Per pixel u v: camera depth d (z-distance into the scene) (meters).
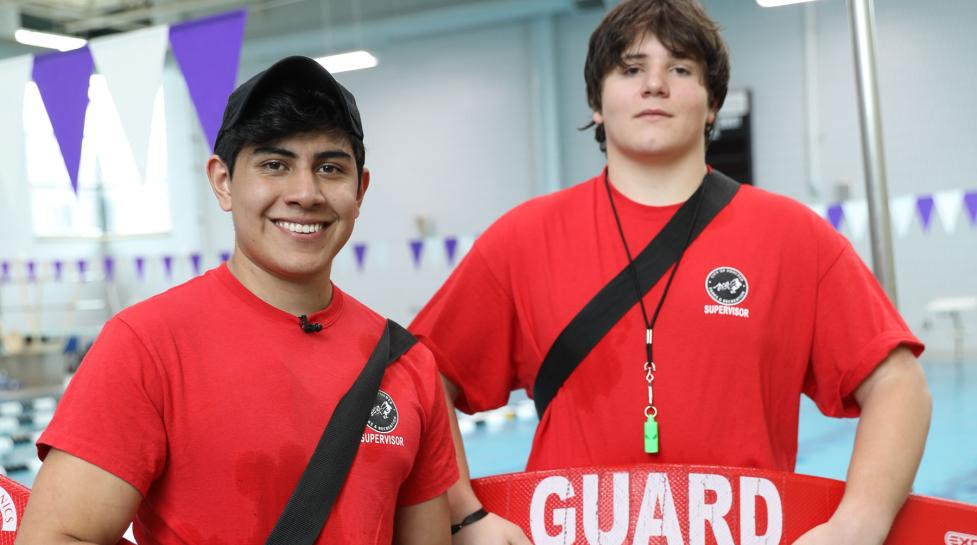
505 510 1.25
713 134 1.36
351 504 0.91
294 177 0.91
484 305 1.32
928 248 8.67
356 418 0.93
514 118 10.78
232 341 0.91
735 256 1.23
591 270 1.26
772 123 9.33
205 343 0.90
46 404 8.09
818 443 5.31
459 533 1.19
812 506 1.16
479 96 10.98
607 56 1.25
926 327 8.71
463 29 10.98
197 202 12.91
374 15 10.95
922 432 1.14
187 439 0.87
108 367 0.84
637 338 1.23
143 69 2.51
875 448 1.13
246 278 0.95
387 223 11.72
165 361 0.87
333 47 11.41
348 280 12.04
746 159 9.41
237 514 0.87
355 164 0.95
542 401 1.31
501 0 10.14
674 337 1.21
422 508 1.04
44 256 12.67
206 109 2.42
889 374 1.18
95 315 12.76
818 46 9.10
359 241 11.90
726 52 1.28
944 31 8.52
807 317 1.23
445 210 11.33
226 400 0.88
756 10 9.34
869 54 1.48
